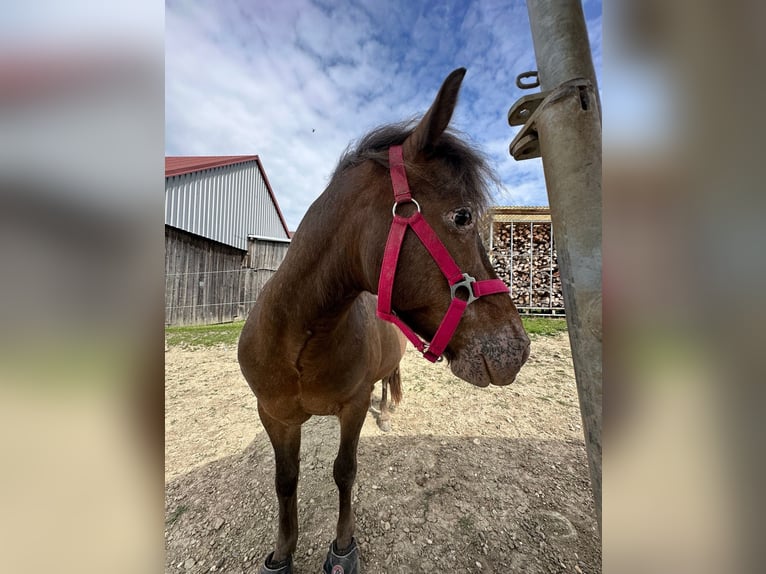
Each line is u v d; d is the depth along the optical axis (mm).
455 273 854
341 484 1458
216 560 1558
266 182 12078
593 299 659
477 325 869
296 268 1080
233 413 3086
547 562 1523
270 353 1180
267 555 1531
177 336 6164
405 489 1977
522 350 870
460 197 884
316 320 1096
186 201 8461
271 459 2338
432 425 2770
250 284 9094
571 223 696
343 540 1485
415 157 927
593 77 853
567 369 4121
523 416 2928
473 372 865
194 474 2172
